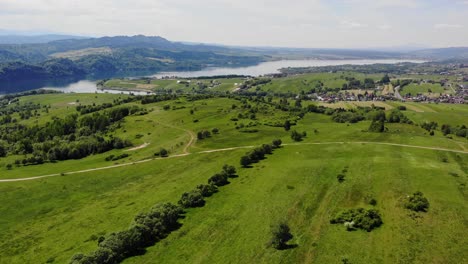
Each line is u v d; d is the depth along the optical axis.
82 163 167.50
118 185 133.00
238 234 85.12
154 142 196.25
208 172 137.38
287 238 80.12
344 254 72.44
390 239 76.94
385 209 91.88
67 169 158.00
